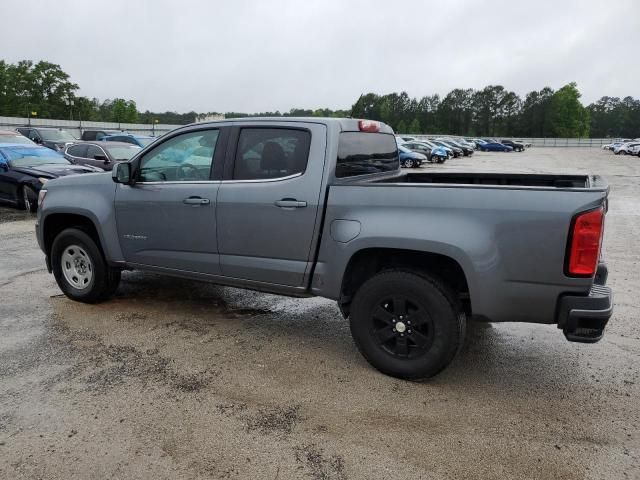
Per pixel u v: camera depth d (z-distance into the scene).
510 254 3.14
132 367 3.77
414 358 3.53
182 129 4.38
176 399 3.32
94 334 4.39
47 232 5.27
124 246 4.75
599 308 3.03
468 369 3.84
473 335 4.55
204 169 4.26
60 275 5.20
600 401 3.37
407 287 3.46
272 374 3.70
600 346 4.29
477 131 132.75
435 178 4.95
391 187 3.46
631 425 3.09
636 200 15.12
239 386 3.51
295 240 3.82
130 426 3.01
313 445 2.85
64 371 3.68
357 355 4.05
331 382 3.59
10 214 11.02
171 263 4.51
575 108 113.19
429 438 2.93
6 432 2.93
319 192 3.71
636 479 2.58
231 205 4.05
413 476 2.60
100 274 4.96
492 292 3.21
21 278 6.08
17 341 4.21
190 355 4.00
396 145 4.95
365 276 3.88
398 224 3.39
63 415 3.11
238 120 4.13
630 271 6.73
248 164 4.05
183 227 4.34
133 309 5.05
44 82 93.38
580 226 2.99
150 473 2.60
